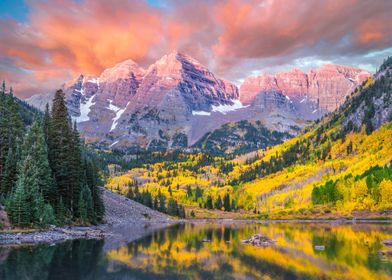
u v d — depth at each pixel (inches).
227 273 1766.7
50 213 3213.6
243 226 5241.1
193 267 1904.5
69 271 1721.2
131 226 4798.2
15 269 1708.9
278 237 3321.9
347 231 3887.8
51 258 2011.6
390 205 6210.6
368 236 3312.0
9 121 3590.1
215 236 3533.5
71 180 3794.3
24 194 2918.3
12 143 3563.0
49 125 3914.9
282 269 1849.2
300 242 2913.4
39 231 2928.2
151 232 3914.9
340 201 6988.2
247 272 1791.3
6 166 3250.5
